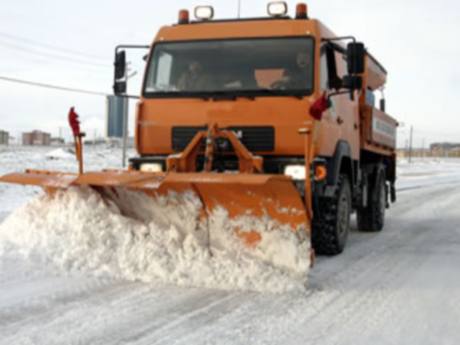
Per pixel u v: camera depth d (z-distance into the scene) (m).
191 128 6.46
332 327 4.26
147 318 4.32
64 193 6.06
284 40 6.54
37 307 4.50
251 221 5.59
